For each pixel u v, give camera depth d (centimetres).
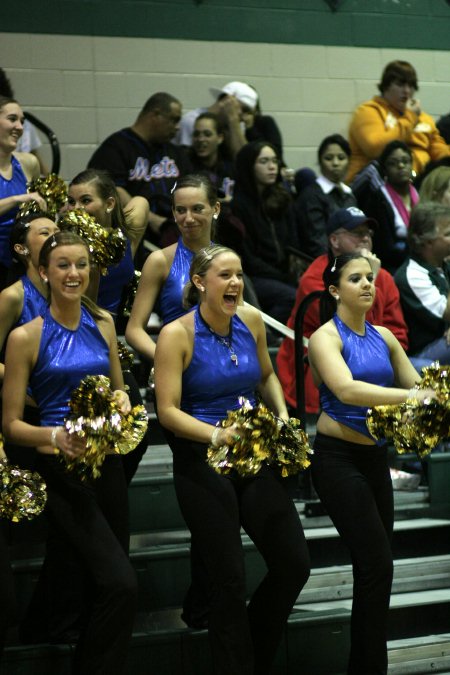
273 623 831
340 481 887
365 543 873
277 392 896
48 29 1636
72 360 824
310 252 1499
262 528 816
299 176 1596
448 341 1211
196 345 843
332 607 1012
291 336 1203
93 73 1662
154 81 1700
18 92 1620
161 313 1004
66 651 870
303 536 827
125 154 1430
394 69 1698
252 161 1440
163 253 975
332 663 959
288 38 1792
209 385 845
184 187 963
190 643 912
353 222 1191
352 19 1839
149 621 962
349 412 892
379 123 1700
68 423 765
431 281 1258
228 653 803
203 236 970
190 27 1725
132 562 963
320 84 1812
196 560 923
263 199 1446
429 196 1445
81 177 1012
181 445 838
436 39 1902
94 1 1662
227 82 1748
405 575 1070
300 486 1112
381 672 882
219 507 814
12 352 814
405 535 1102
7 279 996
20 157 1149
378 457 903
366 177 1523
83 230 918
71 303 823
